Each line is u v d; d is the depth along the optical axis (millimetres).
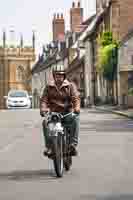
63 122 11914
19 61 128875
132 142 18969
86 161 13977
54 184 10586
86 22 81438
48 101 11914
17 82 128625
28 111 47188
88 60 71438
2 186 10461
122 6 55750
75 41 80938
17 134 23250
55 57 94000
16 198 9258
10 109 55000
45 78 105438
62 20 95750
